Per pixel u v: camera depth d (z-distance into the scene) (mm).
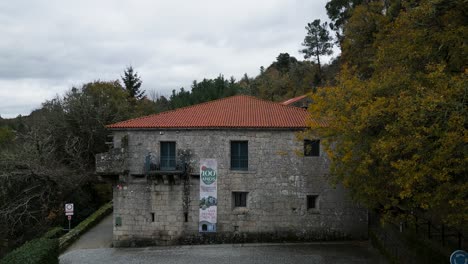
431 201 11758
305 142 24859
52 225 33312
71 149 38438
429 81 13148
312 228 24656
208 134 25078
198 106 28938
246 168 25125
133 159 25281
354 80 16891
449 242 16344
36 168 33344
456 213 11633
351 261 20156
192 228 24906
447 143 10461
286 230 24641
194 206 24969
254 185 24812
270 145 24953
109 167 24641
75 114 41719
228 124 24969
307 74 76812
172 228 24984
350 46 40656
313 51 77062
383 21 34125
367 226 24703
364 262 19922
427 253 15453
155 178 25094
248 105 29016
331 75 66000
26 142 39094
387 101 13734
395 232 20859
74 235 26688
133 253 23219
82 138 41094
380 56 17422
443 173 10961
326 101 17141
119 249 24422
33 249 18656
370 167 15062
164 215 25031
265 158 24875
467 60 13883
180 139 25188
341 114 16016
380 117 13781
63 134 41000
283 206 24734
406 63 15555
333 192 24781
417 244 16625
